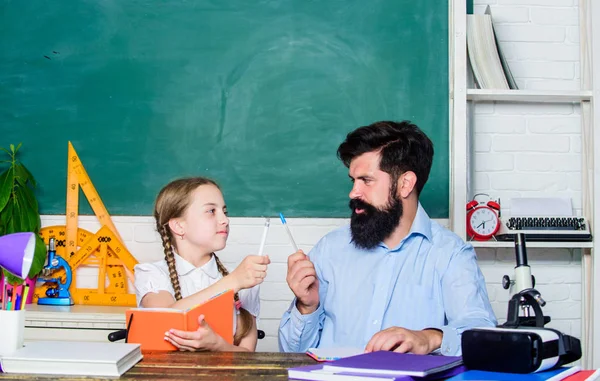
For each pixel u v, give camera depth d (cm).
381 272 209
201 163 301
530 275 147
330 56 303
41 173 303
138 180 301
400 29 303
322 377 124
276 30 304
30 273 279
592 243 288
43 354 137
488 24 295
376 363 129
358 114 302
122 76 304
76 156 300
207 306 169
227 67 303
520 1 310
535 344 124
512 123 307
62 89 304
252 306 222
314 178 300
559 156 307
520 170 306
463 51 291
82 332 257
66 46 305
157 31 304
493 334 127
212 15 304
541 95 292
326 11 304
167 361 146
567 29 310
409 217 212
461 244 209
